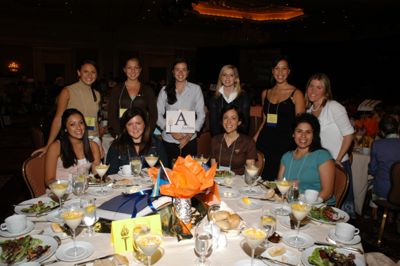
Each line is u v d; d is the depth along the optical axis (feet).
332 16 38.78
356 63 40.96
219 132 13.35
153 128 13.42
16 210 6.81
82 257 5.04
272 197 7.73
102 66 55.88
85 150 9.43
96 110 13.03
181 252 5.30
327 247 5.46
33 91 46.32
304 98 11.87
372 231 13.10
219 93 13.12
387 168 12.26
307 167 8.84
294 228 6.23
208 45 60.54
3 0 36.32
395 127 13.11
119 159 10.14
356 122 18.56
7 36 50.31
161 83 43.88
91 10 40.65
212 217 6.12
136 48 57.26
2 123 34.14
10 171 19.58
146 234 4.91
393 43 36.58
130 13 41.96
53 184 6.70
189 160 5.71
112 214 6.13
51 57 53.62
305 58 45.96
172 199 5.98
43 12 43.42
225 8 39.29
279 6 36.22
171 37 58.39
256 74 50.57
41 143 14.42
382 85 38.11
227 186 8.53
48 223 6.24
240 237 5.87
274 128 12.10
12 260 4.90
